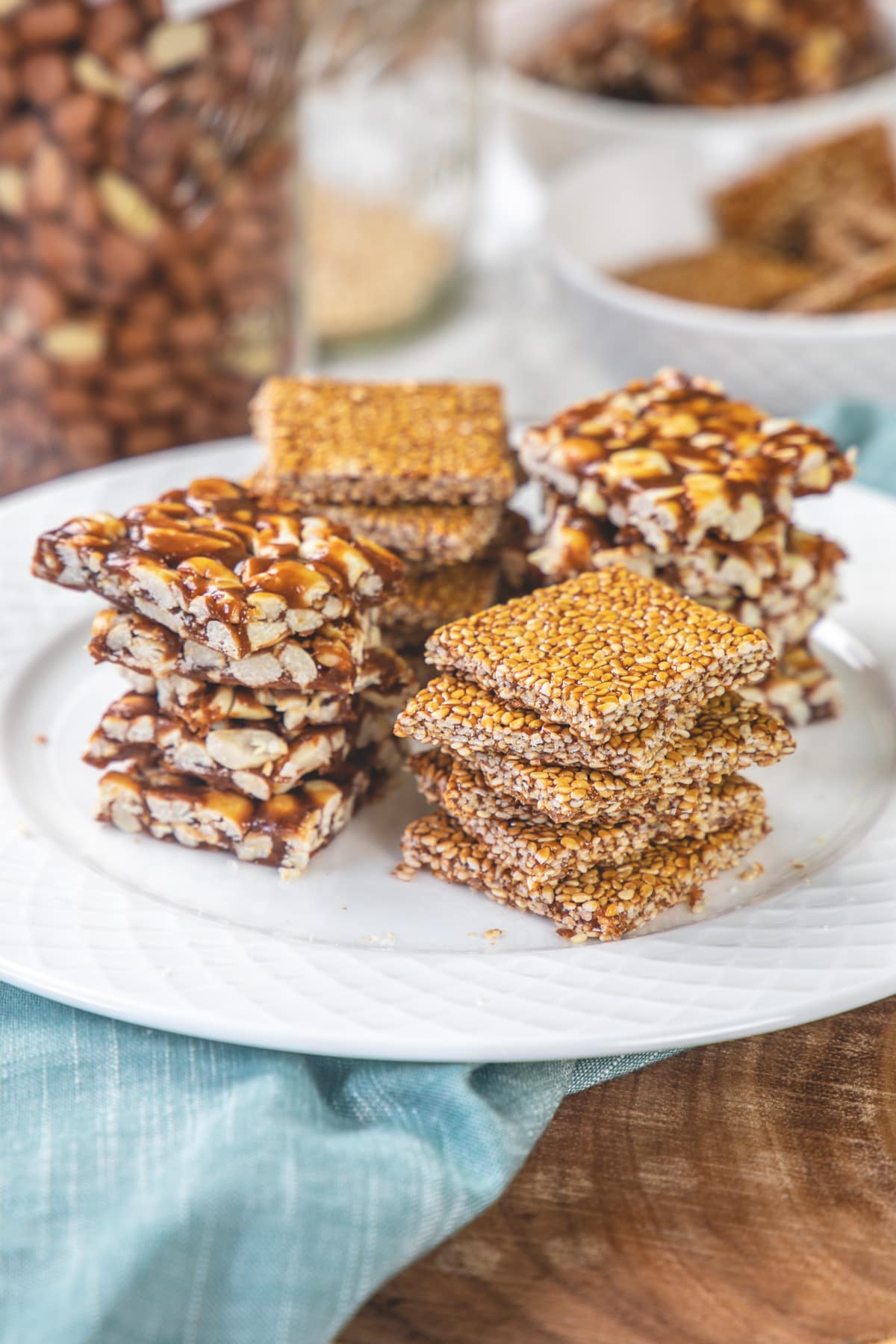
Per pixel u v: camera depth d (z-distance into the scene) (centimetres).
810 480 41
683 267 62
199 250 50
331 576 37
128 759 39
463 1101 33
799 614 42
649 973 35
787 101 67
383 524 42
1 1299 32
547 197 62
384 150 64
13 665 44
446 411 44
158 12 46
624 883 37
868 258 61
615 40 67
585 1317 32
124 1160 33
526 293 70
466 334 67
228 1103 34
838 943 36
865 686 43
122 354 50
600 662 36
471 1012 34
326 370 64
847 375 55
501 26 72
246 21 48
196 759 39
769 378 55
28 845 39
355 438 43
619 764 36
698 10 65
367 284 65
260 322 52
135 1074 35
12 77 46
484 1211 33
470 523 42
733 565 40
